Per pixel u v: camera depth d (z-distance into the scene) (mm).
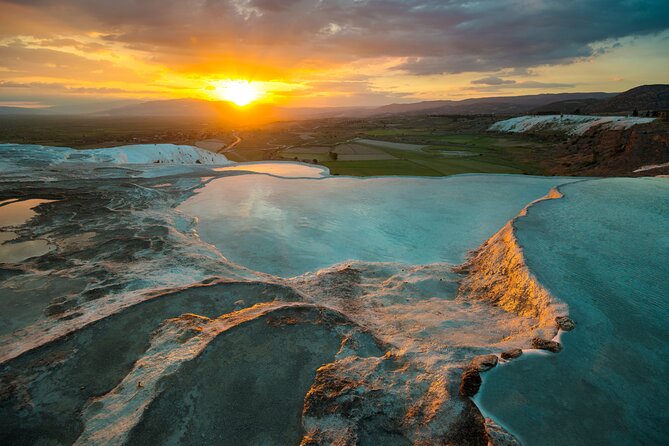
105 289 11266
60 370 7664
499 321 9711
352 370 7566
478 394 6297
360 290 12547
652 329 7809
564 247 11984
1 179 25734
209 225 19109
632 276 9992
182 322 9234
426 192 26281
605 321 8086
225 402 6805
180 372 7379
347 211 21828
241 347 8188
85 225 17359
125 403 6785
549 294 9211
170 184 26656
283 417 6535
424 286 12695
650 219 14484
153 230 16891
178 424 6359
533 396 6207
